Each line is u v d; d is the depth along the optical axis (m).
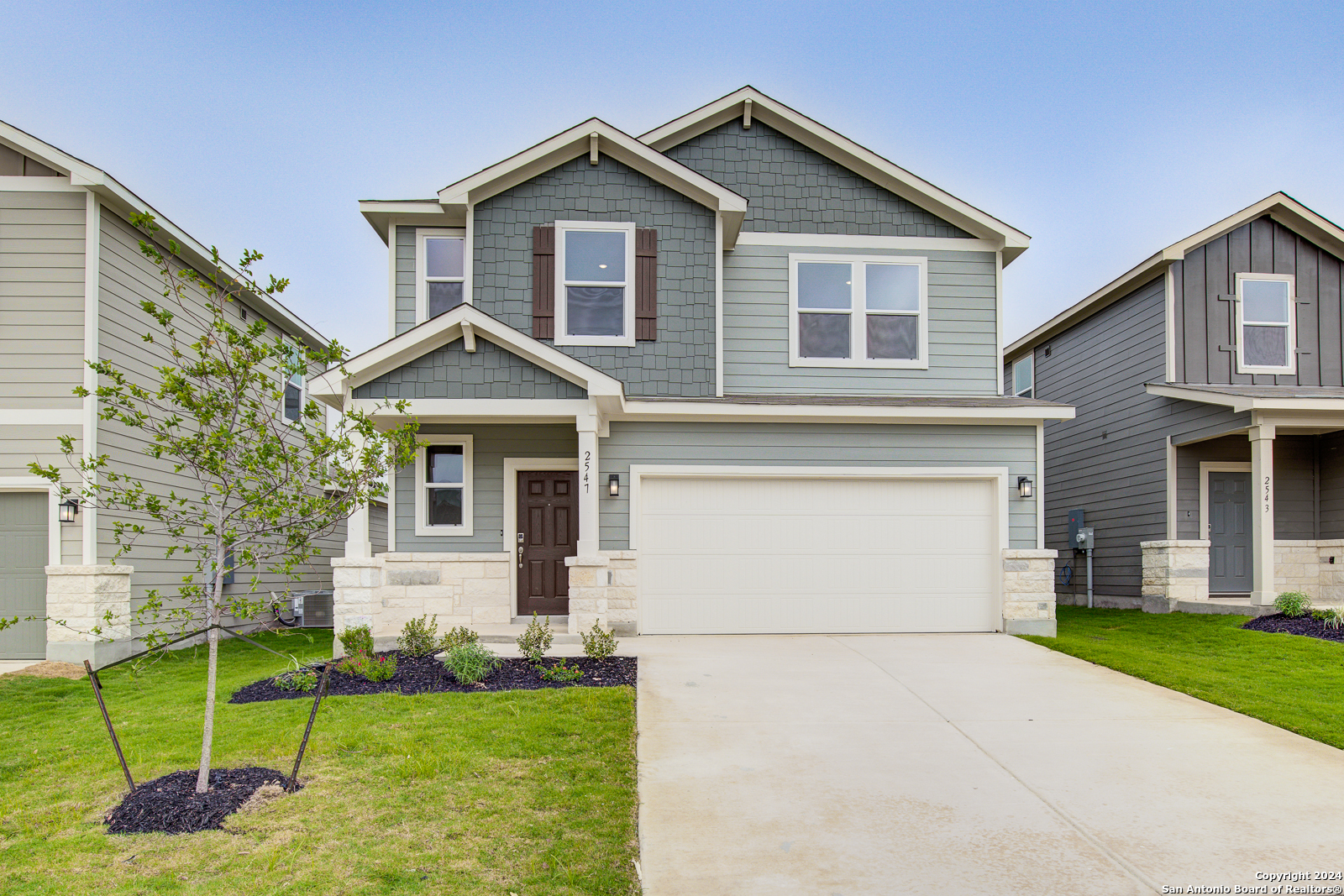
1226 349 13.07
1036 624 10.30
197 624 11.12
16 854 3.90
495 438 10.56
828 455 10.36
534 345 9.04
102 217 9.98
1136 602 13.94
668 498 10.30
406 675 7.70
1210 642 9.67
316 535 5.29
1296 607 10.66
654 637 10.01
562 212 10.88
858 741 5.78
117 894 3.49
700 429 10.26
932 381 11.60
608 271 10.88
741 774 5.11
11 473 9.59
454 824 4.22
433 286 11.13
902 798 4.75
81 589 9.48
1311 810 4.58
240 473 5.42
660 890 3.63
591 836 4.11
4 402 9.66
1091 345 15.59
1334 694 6.98
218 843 4.00
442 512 10.60
